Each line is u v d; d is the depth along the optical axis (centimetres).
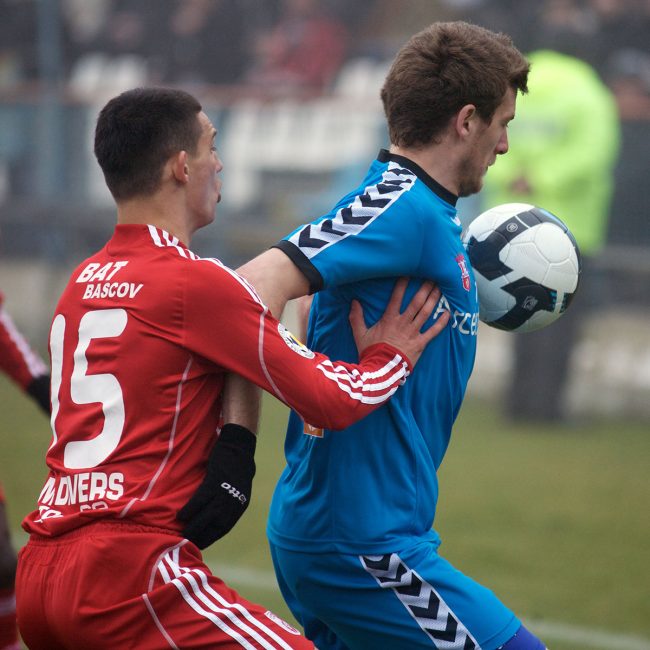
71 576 841
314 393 871
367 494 948
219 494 860
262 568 1827
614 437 2867
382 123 3262
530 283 1046
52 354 920
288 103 3384
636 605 1655
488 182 2855
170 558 845
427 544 959
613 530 2044
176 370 864
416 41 968
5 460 2522
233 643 836
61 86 3928
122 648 838
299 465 996
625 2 3366
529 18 3139
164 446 858
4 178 3750
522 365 2964
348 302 970
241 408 889
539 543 1953
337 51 4147
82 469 859
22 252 3788
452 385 991
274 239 3388
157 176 904
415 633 940
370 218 917
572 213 2781
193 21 4147
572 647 1482
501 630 933
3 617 1237
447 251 950
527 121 2766
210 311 863
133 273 884
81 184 3656
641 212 3031
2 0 4050
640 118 3008
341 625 977
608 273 3155
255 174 3416
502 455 2630
